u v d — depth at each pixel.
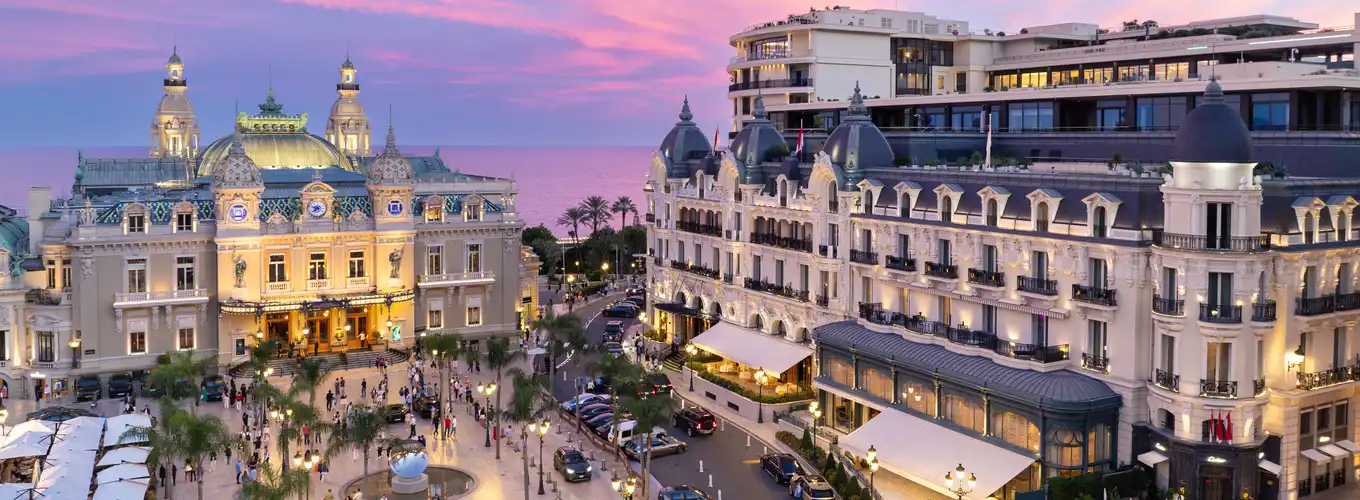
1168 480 73.19
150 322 116.06
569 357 123.50
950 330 86.69
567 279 181.25
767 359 105.62
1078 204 78.38
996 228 83.94
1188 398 71.19
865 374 91.88
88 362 113.19
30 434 82.44
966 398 81.56
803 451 89.75
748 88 165.00
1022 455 75.94
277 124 147.12
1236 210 69.75
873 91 159.50
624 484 78.38
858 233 98.56
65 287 113.38
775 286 109.38
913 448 80.62
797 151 113.38
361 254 124.88
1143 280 73.94
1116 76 138.50
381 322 125.50
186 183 144.50
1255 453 71.62
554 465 88.88
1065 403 73.62
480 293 131.12
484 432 98.81
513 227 132.25
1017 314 83.38
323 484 84.88
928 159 107.00
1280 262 71.50
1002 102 120.62
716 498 80.94
